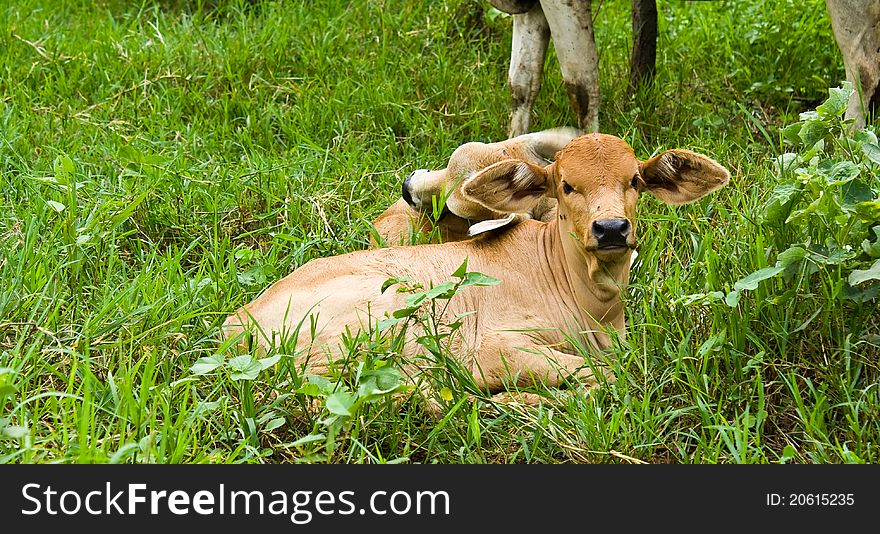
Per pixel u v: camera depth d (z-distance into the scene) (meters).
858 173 5.94
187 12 13.02
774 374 5.96
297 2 12.59
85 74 10.89
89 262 7.16
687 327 6.26
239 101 10.31
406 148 9.64
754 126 9.54
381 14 11.80
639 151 9.20
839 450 5.24
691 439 5.77
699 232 7.23
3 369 4.94
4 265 6.90
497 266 6.71
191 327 6.46
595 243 5.92
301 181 8.66
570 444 5.53
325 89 10.43
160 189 8.36
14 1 12.68
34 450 4.94
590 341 6.61
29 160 9.02
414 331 6.41
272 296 6.59
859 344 5.92
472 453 5.58
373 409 5.65
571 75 9.00
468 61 10.97
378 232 7.95
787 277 6.02
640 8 10.04
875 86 8.16
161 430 5.29
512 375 6.36
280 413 5.78
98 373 6.05
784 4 11.20
